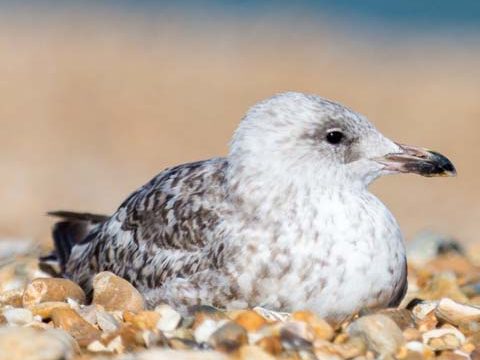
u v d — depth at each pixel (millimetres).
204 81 44812
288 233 9961
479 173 33406
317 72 47188
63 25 52469
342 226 9977
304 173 10273
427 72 48094
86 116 38906
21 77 42781
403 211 28766
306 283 9844
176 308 10352
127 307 10305
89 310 9930
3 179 29516
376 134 10664
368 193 10547
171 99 42031
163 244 10594
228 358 8164
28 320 9836
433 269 14109
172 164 33781
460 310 10148
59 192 28516
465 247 16641
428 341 9617
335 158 10414
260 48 51094
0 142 34469
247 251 9961
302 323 9180
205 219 10367
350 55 50469
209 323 9391
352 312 9961
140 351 8703
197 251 10305
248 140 10445
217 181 10617
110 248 11188
